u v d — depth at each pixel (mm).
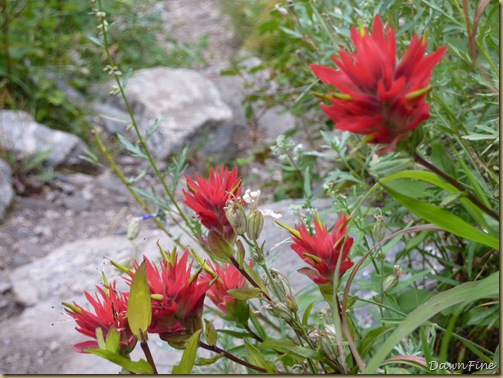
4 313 753
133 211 950
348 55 259
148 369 278
